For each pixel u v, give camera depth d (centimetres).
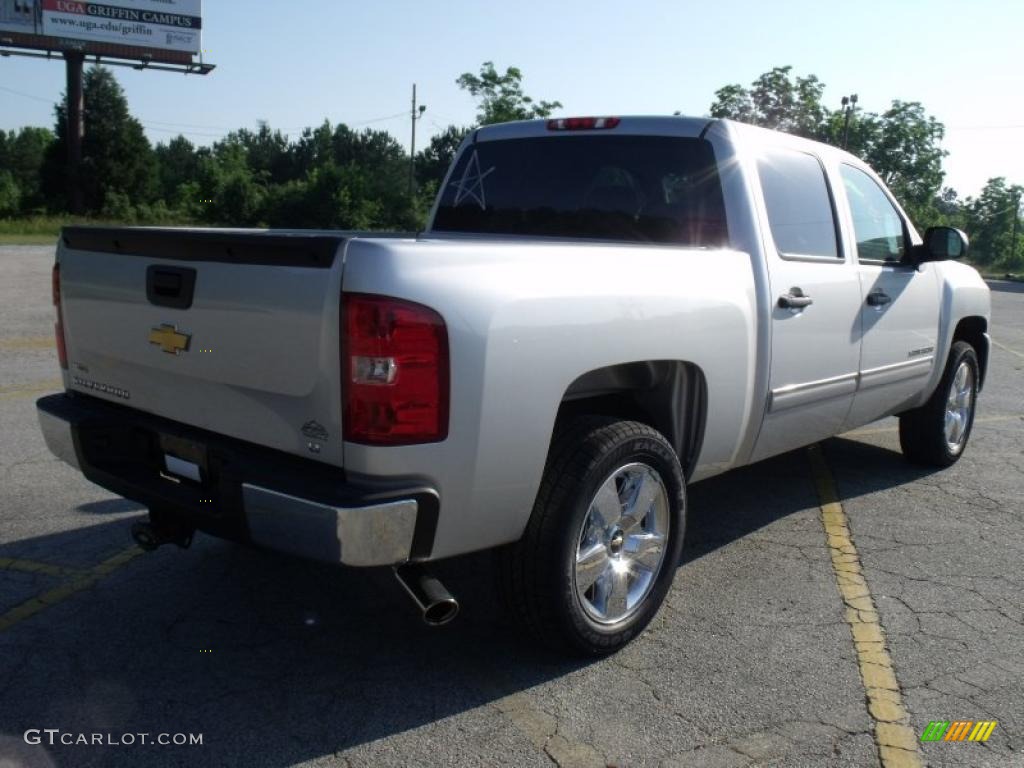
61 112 6569
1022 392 973
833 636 376
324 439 279
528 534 318
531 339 296
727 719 312
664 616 389
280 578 414
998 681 344
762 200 421
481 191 505
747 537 488
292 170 12244
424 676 333
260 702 313
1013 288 3766
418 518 280
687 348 361
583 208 464
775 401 422
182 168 12025
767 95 5009
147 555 435
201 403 316
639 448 339
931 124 5456
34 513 485
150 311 324
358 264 267
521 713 311
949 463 634
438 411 276
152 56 4975
